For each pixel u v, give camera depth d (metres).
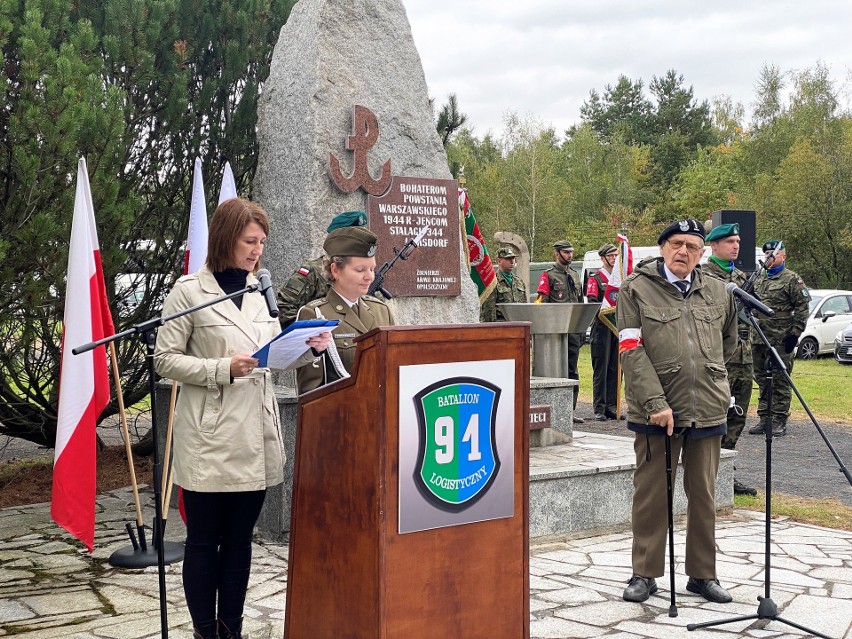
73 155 5.91
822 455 9.70
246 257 3.59
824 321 20.92
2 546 5.88
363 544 2.79
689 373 4.64
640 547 4.73
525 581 3.02
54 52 5.94
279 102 7.21
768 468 4.37
